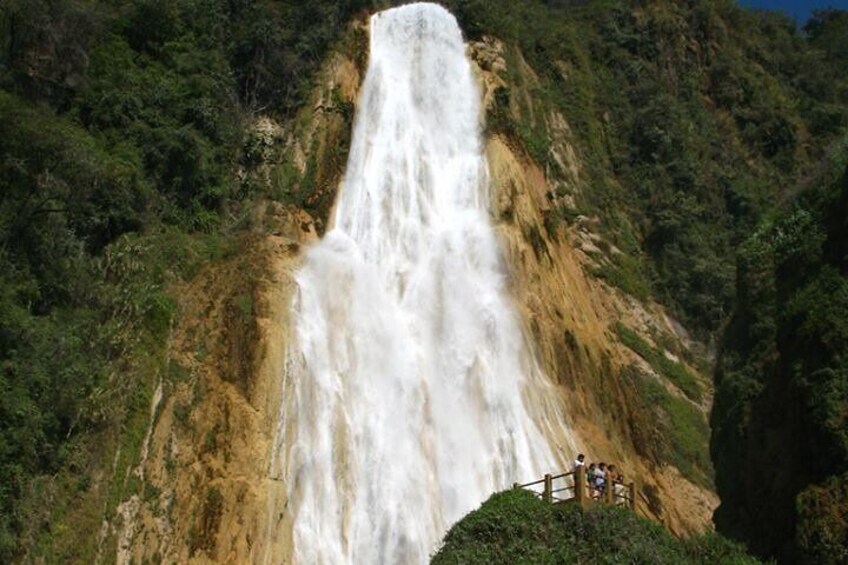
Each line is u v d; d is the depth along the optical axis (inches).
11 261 1406.3
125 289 1498.5
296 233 1771.7
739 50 2812.5
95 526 1269.7
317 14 2091.5
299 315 1569.9
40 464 1274.6
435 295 1723.7
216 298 1541.6
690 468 1769.2
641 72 2517.2
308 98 1991.9
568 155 2172.7
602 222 2128.4
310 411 1489.9
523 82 2201.0
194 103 1812.3
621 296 2018.9
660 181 2281.0
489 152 1947.6
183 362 1459.2
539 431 1599.4
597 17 2632.9
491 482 1529.3
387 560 1405.0
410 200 1887.3
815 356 1093.1
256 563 1296.8
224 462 1369.3
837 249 1162.6
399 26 2122.3
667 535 1061.1
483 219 1849.2
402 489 1469.0
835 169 1270.9
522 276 1774.1
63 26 1716.3
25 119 1491.1
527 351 1684.3
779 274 1239.5
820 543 1010.7
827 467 1043.3
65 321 1408.7
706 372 2030.0
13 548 1192.8
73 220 1531.7
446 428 1567.4
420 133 1994.3
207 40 1958.7
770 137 2591.0
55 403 1309.1
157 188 1690.5
